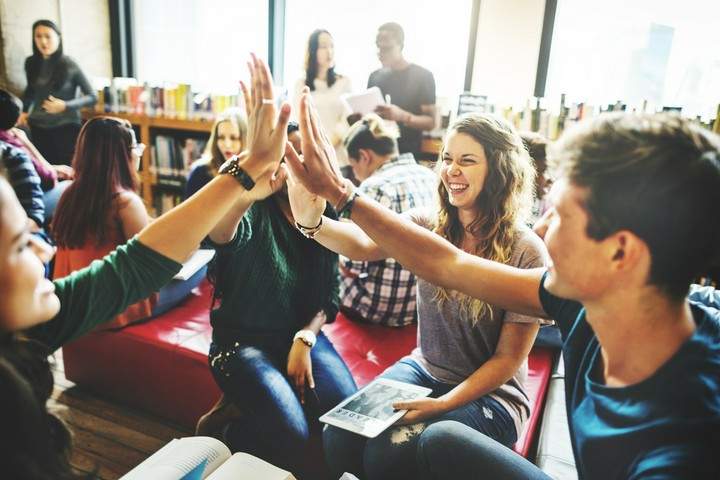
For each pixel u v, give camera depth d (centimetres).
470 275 104
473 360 153
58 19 469
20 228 67
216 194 94
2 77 461
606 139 64
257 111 95
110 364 223
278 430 157
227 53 461
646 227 62
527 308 100
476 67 385
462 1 380
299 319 186
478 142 143
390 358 211
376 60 414
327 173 105
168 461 119
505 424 144
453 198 149
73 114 439
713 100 331
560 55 369
